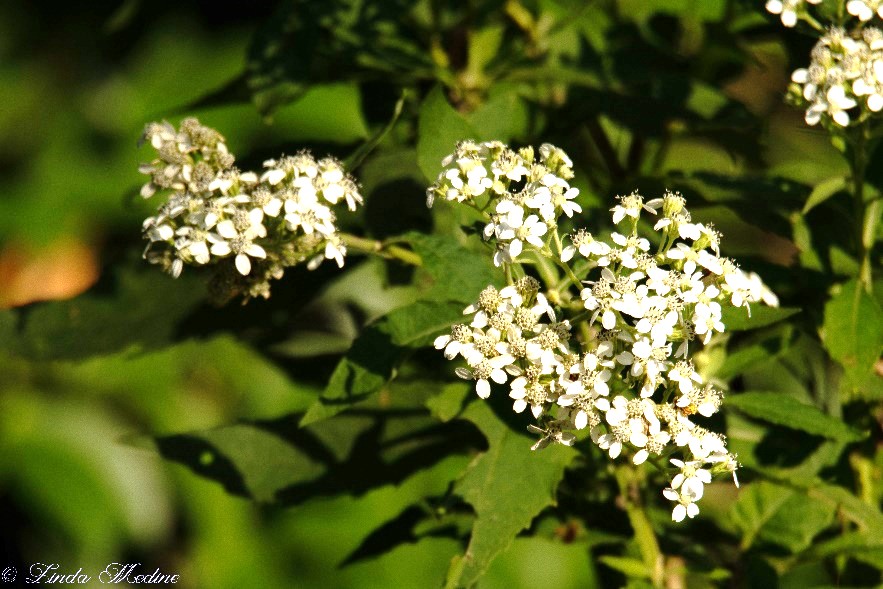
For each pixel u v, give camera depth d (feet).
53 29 32.65
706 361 18.20
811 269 18.99
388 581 29.66
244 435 20.40
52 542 30.09
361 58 21.31
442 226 20.06
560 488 18.81
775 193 19.15
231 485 20.10
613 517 18.99
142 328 21.76
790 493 18.95
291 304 21.30
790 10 17.53
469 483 15.94
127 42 32.27
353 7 21.01
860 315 17.46
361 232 20.57
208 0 31.71
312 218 15.89
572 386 14.37
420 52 21.98
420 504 20.27
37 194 32.83
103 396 31.01
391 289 21.84
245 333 22.98
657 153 22.79
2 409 30.37
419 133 17.01
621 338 14.73
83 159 32.99
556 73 21.74
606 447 14.67
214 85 31.89
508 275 15.23
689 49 24.52
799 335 19.03
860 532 17.78
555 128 21.88
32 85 34.58
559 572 28.07
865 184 18.48
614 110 21.39
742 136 21.94
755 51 24.18
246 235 15.65
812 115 16.78
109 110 32.58
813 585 21.68
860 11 16.89
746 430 19.08
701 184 19.33
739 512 19.03
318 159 20.10
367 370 15.62
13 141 33.22
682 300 14.65
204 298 21.59
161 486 30.63
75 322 21.63
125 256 21.84
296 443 20.42
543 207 15.01
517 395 14.60
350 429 20.49
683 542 18.84
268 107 19.42
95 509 30.17
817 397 20.10
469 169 15.46
